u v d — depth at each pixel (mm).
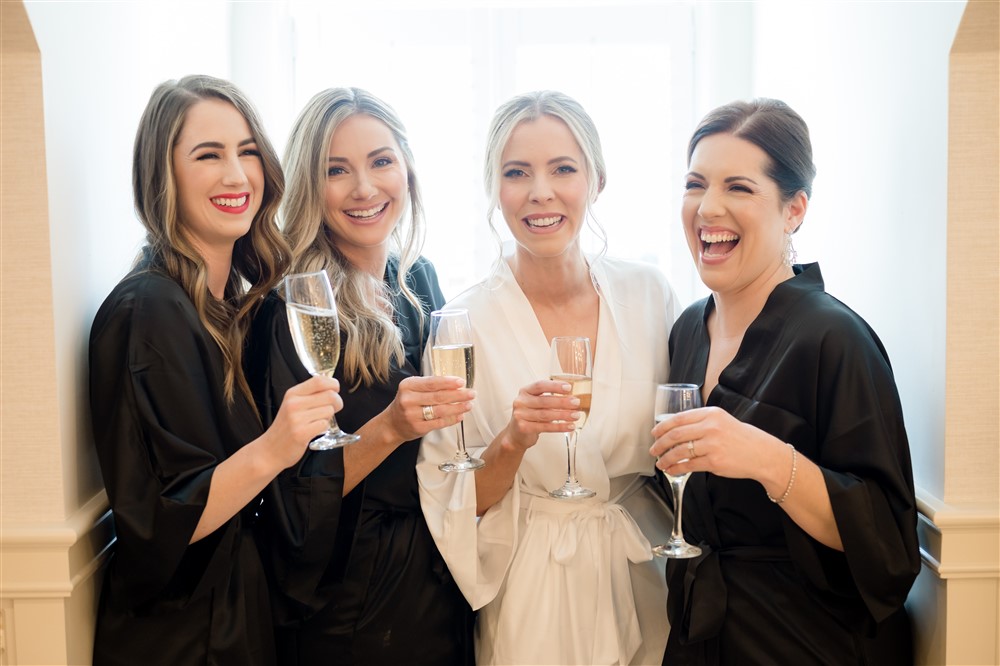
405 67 3539
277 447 1600
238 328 1903
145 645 1736
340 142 2010
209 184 1802
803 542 1656
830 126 2514
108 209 2047
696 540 1832
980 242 1791
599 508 1976
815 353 1689
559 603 1917
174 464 1671
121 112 2143
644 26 3545
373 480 1969
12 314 1718
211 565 1743
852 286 2342
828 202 2539
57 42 1764
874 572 1624
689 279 3611
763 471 1580
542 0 3510
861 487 1615
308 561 1832
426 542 1969
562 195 1930
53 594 1700
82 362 1874
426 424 1711
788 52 2934
